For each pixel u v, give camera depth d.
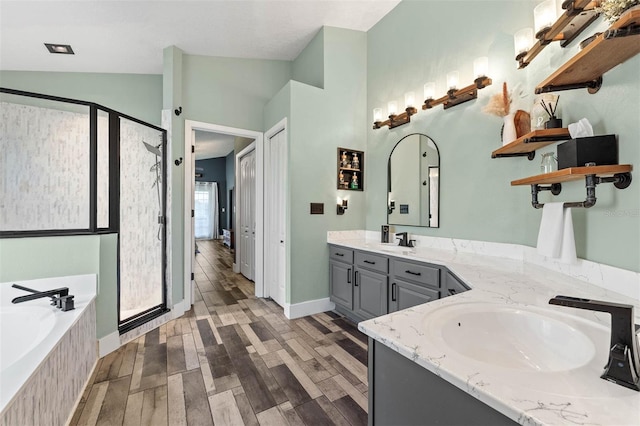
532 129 1.61
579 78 1.22
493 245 2.11
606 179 1.12
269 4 2.73
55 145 2.64
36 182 2.61
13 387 1.05
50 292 1.83
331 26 3.24
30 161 2.61
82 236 2.13
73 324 1.62
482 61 2.05
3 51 2.89
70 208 2.59
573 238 1.28
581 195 1.33
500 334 1.00
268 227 3.67
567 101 1.43
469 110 2.29
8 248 1.96
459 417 0.62
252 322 2.87
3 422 0.95
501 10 2.04
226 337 2.52
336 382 1.85
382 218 3.22
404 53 2.93
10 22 2.46
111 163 2.41
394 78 3.06
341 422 1.51
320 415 1.56
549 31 1.36
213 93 3.44
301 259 3.04
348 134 3.35
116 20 2.57
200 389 1.77
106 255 2.23
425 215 2.70
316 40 3.34
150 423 1.49
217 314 3.09
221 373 1.95
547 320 0.94
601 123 1.20
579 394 0.54
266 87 3.80
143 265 3.12
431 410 0.68
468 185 2.30
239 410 1.59
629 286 1.07
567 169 1.08
